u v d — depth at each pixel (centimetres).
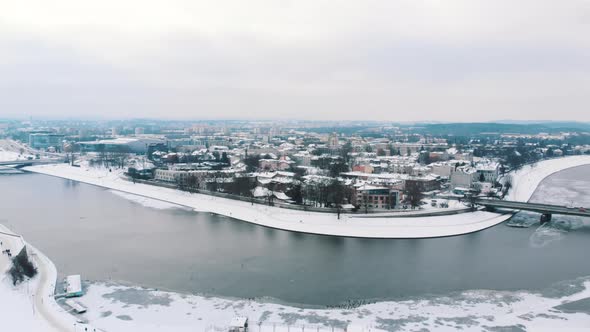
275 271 19450
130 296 16512
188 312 15188
